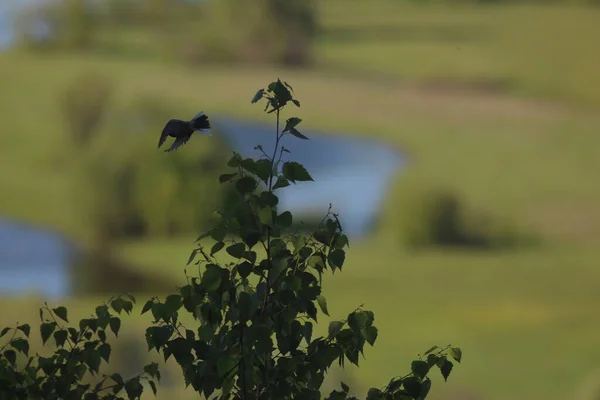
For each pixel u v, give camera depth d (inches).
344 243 332.5
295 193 3806.6
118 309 360.8
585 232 3668.8
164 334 319.9
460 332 2603.3
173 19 7386.8
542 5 7057.1
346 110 5531.5
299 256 335.0
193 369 319.6
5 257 3420.3
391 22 7475.4
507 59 6540.4
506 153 4594.0
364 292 2883.9
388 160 4579.2
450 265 3157.0
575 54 6348.4
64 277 3179.1
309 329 329.1
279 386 324.5
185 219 3435.0
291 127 321.4
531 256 3376.0
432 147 4854.8
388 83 6205.7
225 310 323.0
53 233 3759.8
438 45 6899.6
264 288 327.3
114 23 7519.7
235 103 5826.8
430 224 3371.1
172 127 351.9
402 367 2273.6
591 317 2736.2
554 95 5846.5
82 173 3617.1
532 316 2719.0
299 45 6943.9
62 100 5137.8
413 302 2854.3
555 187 4207.7
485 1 7598.4
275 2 6983.3
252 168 318.0
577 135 4923.7
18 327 356.8
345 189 3855.8
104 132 3764.8
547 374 2293.3
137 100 5556.1
